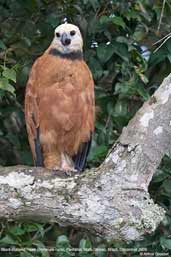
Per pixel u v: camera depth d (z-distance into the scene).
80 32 10.77
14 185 7.79
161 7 11.43
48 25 11.23
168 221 10.51
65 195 7.74
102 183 7.71
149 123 7.84
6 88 9.47
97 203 7.67
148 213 7.66
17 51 11.21
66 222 7.85
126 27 10.87
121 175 7.71
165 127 7.83
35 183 7.80
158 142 7.81
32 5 11.19
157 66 11.63
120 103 10.98
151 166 7.79
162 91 7.89
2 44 10.36
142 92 10.72
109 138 10.97
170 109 7.84
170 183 10.49
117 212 7.64
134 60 11.04
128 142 7.78
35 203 7.77
